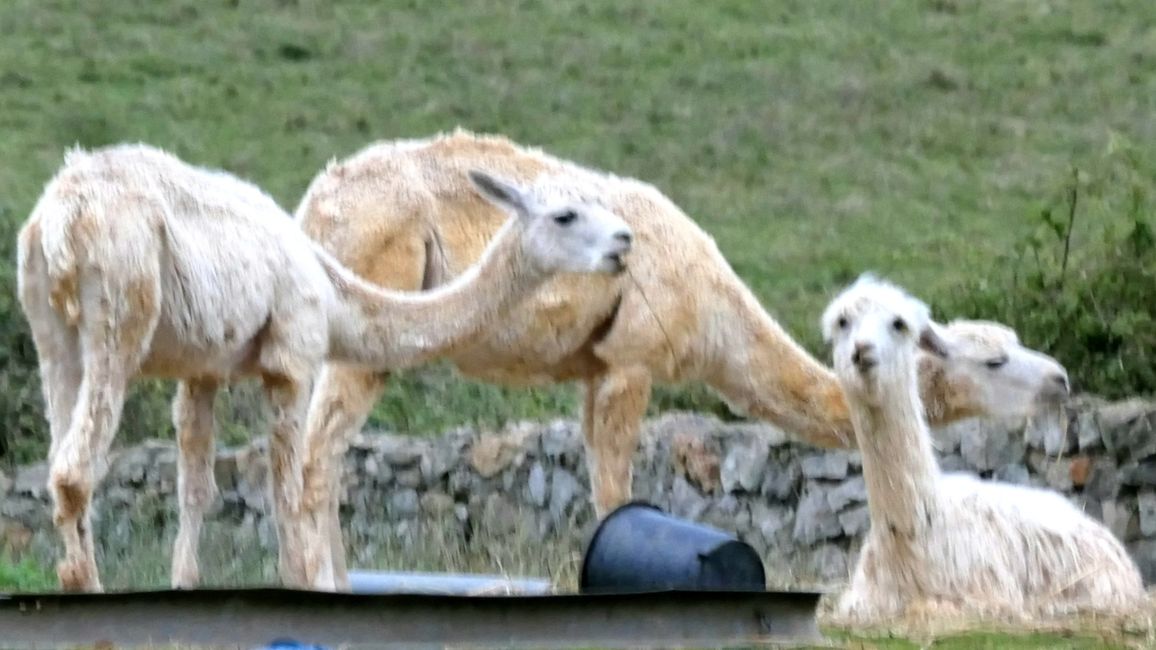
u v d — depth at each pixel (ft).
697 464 143.74
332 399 122.21
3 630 81.92
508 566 138.51
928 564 100.89
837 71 358.23
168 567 141.59
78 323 97.76
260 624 82.43
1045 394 120.16
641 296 125.39
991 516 103.50
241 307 102.47
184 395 109.91
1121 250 160.25
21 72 344.90
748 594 86.12
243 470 155.43
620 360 125.90
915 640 89.40
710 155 313.94
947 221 276.62
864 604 101.60
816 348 176.14
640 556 91.86
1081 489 129.59
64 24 375.45
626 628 84.12
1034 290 160.45
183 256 100.12
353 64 361.92
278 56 365.61
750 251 263.29
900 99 339.77
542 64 364.58
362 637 82.07
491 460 151.84
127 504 158.61
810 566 134.41
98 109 328.70
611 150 317.01
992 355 119.96
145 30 375.04
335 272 109.50
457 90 349.00
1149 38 365.20
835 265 254.68
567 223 111.34
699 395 166.50
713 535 91.61
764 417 128.36
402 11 398.21
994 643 88.53
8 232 206.39
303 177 297.12
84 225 97.09
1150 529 126.41
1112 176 220.84
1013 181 293.02
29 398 181.88
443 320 111.34
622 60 366.63
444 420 176.86
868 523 133.28
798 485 138.00
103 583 134.00
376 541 153.69
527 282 112.37
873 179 298.15
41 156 301.43
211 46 368.27
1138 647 87.86
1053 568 103.30
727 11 398.62
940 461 135.44
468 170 115.75
